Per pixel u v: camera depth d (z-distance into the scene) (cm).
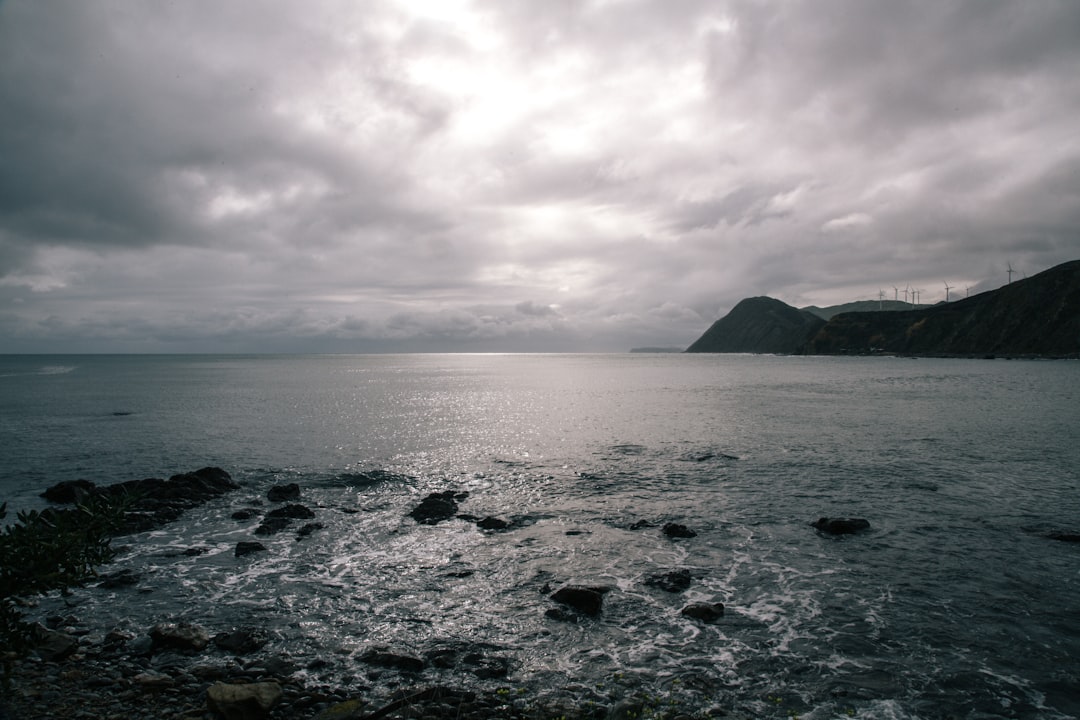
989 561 1480
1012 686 934
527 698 891
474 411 5147
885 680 951
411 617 1184
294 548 1614
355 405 5694
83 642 1052
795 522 1819
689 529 1720
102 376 11394
